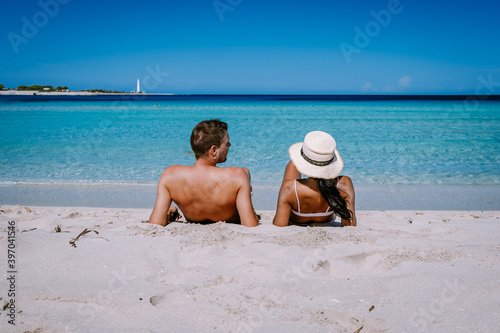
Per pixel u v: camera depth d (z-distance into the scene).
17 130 14.59
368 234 2.85
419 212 4.54
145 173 7.45
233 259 2.30
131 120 19.20
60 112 24.83
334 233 2.83
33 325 1.56
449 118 21.69
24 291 1.84
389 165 8.35
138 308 1.72
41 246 2.46
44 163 8.34
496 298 1.83
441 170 7.77
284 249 2.46
